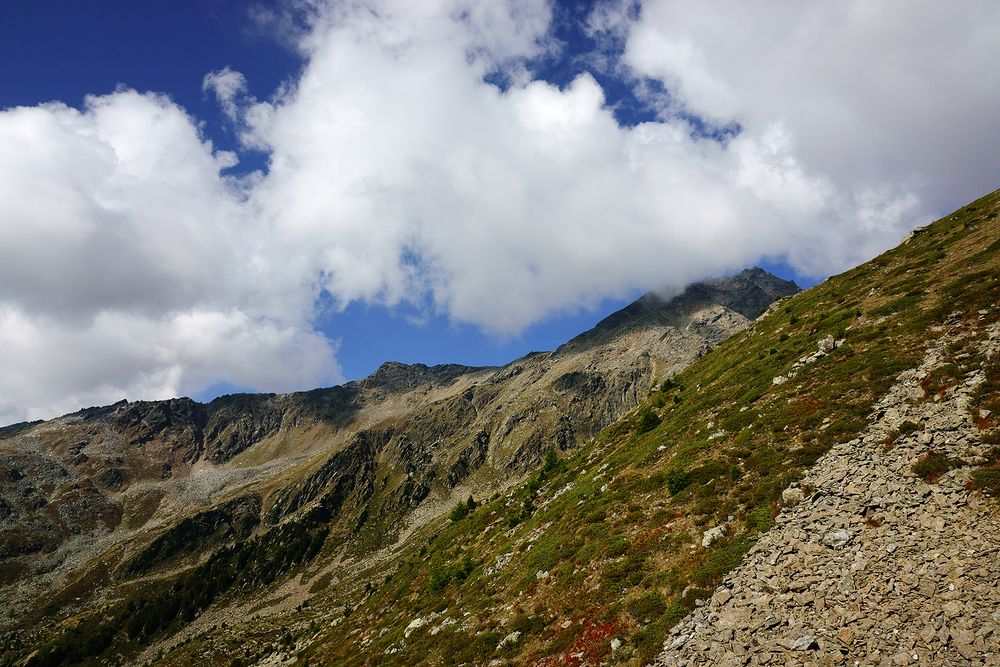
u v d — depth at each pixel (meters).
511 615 30.25
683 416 48.44
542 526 45.03
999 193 59.59
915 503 21.30
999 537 18.11
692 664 19.11
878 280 54.56
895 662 16.16
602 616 24.44
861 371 34.44
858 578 19.38
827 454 27.42
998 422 22.88
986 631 15.59
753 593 20.91
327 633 66.50
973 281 38.22
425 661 30.78
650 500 33.94
